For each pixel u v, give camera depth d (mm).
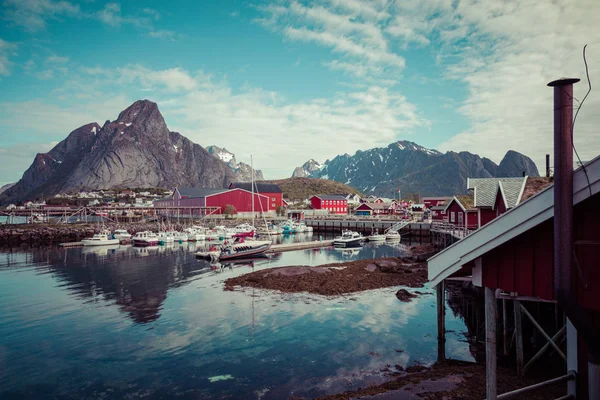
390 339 18156
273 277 31594
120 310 23641
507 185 29203
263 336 18781
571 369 8148
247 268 39812
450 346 17172
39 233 74750
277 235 84438
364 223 88500
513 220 6582
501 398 7195
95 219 129750
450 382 12891
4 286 31062
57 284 31781
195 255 48500
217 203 114562
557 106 5336
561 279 5359
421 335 18656
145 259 47000
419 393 12109
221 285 30641
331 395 12773
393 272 34188
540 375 13438
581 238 6051
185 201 121750
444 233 48969
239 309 23516
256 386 13766
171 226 89438
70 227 83562
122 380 14430
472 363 15258
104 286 30812
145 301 25781
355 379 14094
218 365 15586
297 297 26219
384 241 67875
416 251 52562
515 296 13750
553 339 13727
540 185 27625
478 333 18656
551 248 6652
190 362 15914
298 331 19422
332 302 24859
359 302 24812
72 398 13203
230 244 51000
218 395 13203
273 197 127688
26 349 17453
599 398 5637
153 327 20328
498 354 15977
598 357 5645
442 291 18141
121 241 67438
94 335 19219
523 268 6984
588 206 5988
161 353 16875
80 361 16141
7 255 51000
